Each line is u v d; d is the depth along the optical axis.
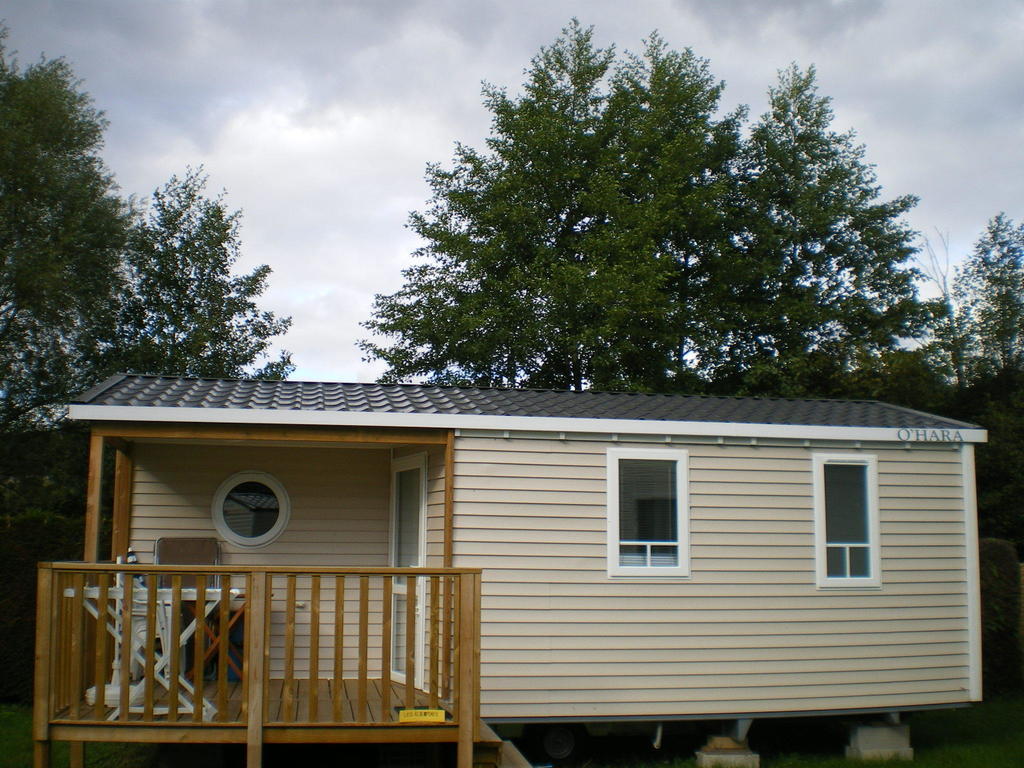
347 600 10.49
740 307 26.47
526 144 26.23
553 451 9.62
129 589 7.32
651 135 26.09
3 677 11.33
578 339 23.19
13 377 21.78
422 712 7.50
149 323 20.86
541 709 9.28
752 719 9.88
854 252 27.45
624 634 9.55
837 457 10.40
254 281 21.28
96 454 8.46
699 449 10.03
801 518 10.22
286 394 9.96
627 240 23.61
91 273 22.58
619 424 9.70
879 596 10.35
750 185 27.95
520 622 9.33
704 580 9.84
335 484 10.68
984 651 13.66
